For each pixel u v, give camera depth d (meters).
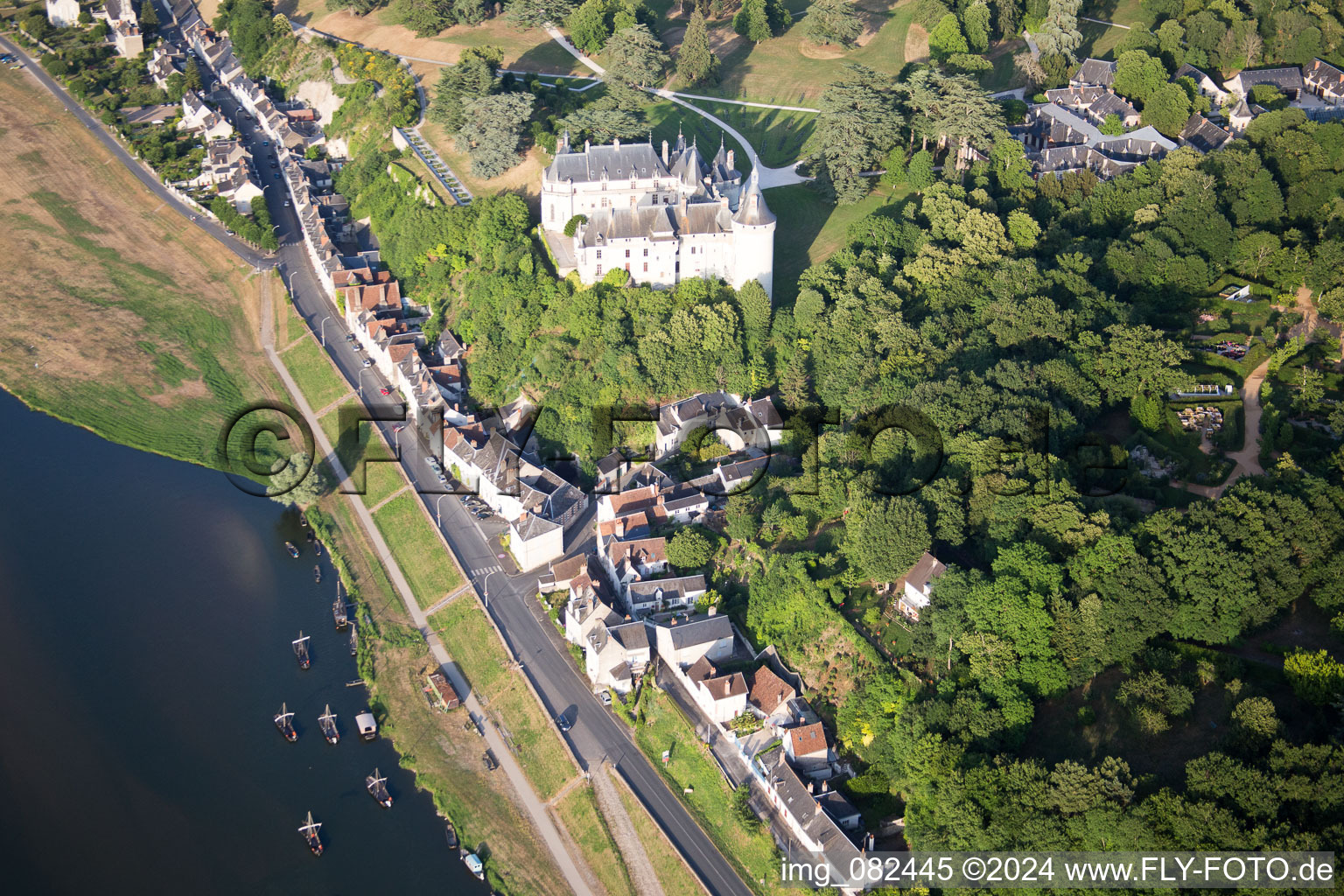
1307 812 180.12
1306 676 196.00
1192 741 199.62
